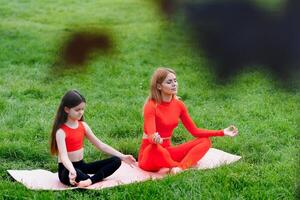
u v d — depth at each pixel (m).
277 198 4.08
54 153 4.48
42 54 9.33
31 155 5.12
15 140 5.51
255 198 4.09
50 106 6.76
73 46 0.35
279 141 5.69
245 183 4.29
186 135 5.92
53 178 4.53
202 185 4.24
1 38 9.87
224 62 0.32
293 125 6.18
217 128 6.27
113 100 7.32
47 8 9.58
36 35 9.83
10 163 4.95
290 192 4.08
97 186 4.27
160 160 4.70
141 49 9.39
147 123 4.82
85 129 4.57
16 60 9.19
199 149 4.84
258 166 4.72
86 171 4.48
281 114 6.62
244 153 5.38
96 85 7.97
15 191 4.18
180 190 4.16
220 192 4.07
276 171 4.61
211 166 4.84
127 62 8.95
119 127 5.95
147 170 4.78
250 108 6.81
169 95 4.96
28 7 10.18
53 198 4.04
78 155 4.47
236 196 4.12
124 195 4.06
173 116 4.94
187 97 7.42
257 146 5.48
